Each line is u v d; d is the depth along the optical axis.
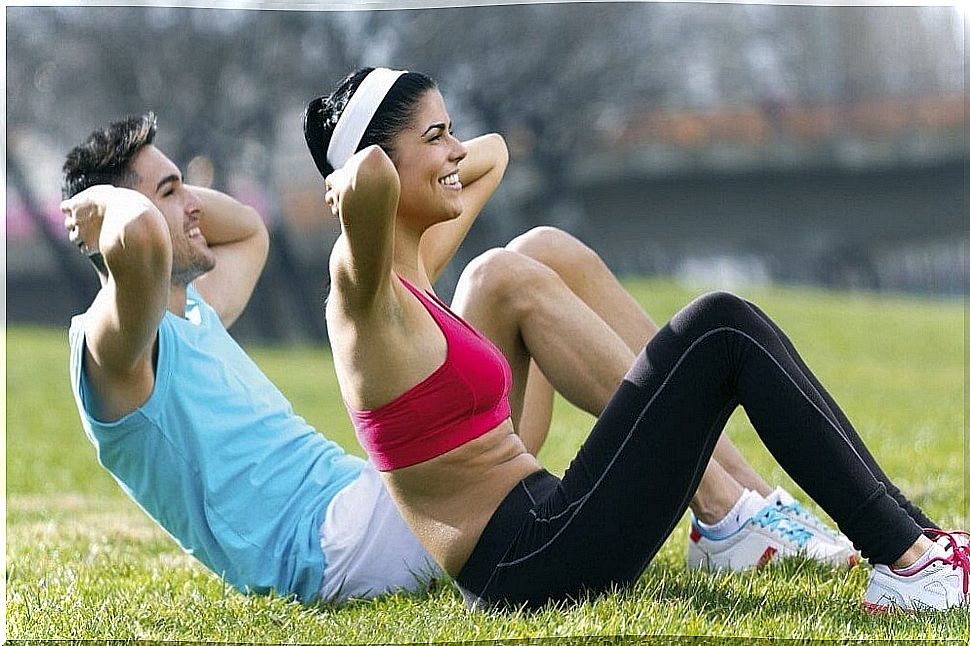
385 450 7.46
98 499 16.20
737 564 9.22
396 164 7.57
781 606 8.17
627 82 63.69
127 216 7.43
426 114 7.62
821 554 9.23
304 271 55.78
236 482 8.98
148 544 12.12
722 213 63.81
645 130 63.88
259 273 11.21
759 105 64.25
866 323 47.84
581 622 7.36
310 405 30.56
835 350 42.16
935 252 61.59
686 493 7.49
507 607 7.66
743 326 7.29
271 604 8.84
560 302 8.74
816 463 7.30
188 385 8.88
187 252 9.41
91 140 9.35
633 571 7.66
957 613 7.46
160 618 8.71
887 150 63.34
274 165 56.28
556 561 7.47
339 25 56.72
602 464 7.41
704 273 63.31
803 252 62.97
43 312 53.31
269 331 55.03
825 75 64.31
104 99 54.88
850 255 62.50
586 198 63.44
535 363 9.66
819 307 52.12
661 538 7.57
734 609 8.01
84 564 10.95
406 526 9.02
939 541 7.73
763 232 63.50
